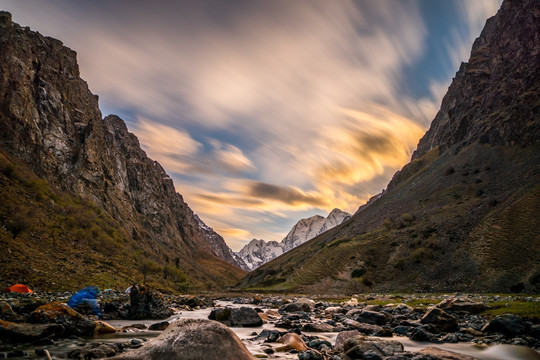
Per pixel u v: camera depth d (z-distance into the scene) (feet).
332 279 431.84
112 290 169.07
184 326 35.27
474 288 301.02
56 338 56.29
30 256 174.50
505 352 54.44
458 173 608.19
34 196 338.54
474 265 333.62
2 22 596.29
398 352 49.39
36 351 45.42
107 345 47.93
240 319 89.81
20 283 131.85
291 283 461.78
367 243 493.36
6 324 52.65
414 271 386.32
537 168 456.45
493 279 295.48
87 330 63.21
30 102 583.17
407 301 178.19
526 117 569.64
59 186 548.31
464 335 68.64
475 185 536.83
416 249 421.59
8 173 349.61
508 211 377.30
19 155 498.69
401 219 545.44
